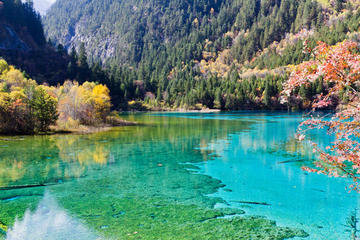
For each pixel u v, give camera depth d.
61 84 110.75
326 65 5.28
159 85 149.00
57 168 16.66
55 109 35.84
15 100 33.03
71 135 32.22
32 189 12.77
